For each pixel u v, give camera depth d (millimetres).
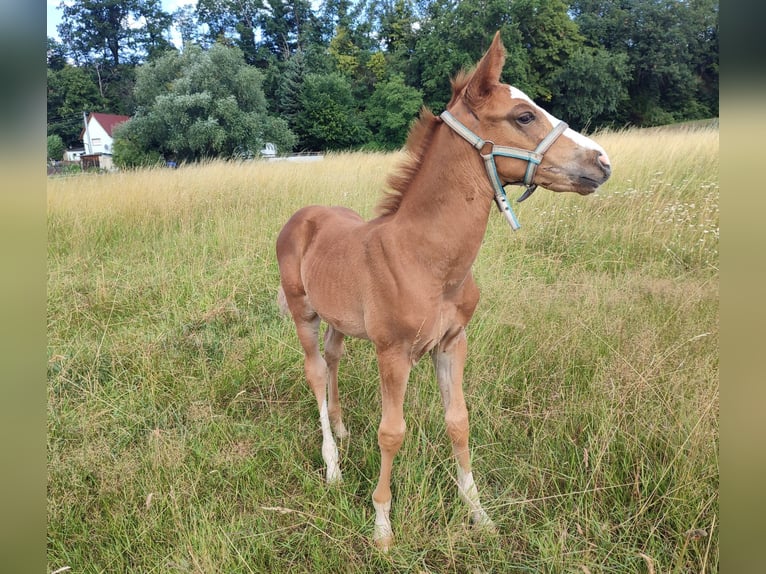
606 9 35469
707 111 34375
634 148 7863
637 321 3322
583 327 3260
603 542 2006
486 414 2729
